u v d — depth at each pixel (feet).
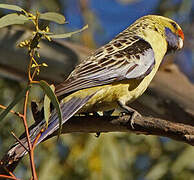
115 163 42.65
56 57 38.55
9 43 38.63
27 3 45.85
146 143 44.98
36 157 43.06
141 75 30.22
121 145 44.37
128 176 43.78
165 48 33.73
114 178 42.27
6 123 42.88
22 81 42.63
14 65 39.24
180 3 48.62
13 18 22.71
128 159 44.01
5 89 44.01
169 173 43.78
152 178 43.57
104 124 27.12
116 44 31.19
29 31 39.11
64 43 39.29
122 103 29.55
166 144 45.16
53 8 47.03
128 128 26.61
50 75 39.01
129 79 29.76
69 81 27.71
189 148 44.32
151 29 33.76
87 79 28.32
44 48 38.73
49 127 25.27
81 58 38.52
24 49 38.47
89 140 42.73
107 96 29.14
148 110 38.65
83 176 42.27
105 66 29.27
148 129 26.32
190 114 37.88
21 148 23.62
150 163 44.73
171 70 39.22
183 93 38.09
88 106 28.76
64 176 42.37
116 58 29.99
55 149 43.24
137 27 33.76
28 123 42.65
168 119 38.32
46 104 22.43
